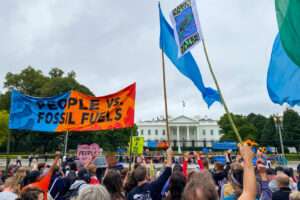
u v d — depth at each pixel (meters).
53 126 10.32
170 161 4.77
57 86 60.56
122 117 10.17
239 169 4.93
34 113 10.38
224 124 106.69
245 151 2.61
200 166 7.88
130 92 10.27
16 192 5.49
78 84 63.31
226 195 5.06
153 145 68.69
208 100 7.08
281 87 5.48
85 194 2.68
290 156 53.06
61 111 10.41
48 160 37.00
